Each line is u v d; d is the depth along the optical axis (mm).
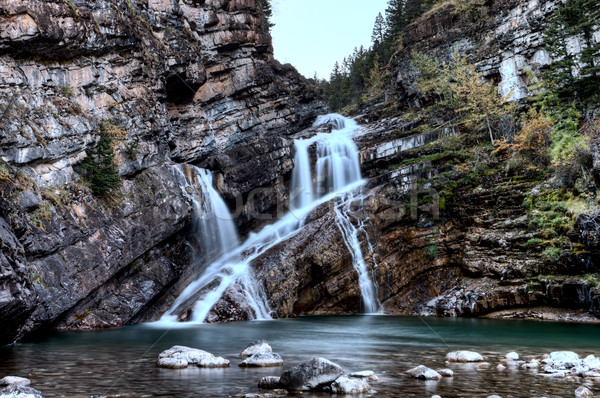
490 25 43594
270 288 27812
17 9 21344
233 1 40719
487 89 38688
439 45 48219
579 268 25422
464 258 30812
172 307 26250
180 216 27141
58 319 20406
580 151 27906
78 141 23234
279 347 15781
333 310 29672
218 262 30969
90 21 24781
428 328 21859
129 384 9539
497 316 26812
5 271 14266
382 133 44281
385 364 12289
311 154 40438
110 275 22344
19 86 21297
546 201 28812
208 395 8633
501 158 34938
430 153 37938
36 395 8062
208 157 34594
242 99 40562
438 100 46375
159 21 33781
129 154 25844
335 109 99625
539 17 38219
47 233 19688
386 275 31406
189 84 34406
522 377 10398
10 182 18172
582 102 33094
